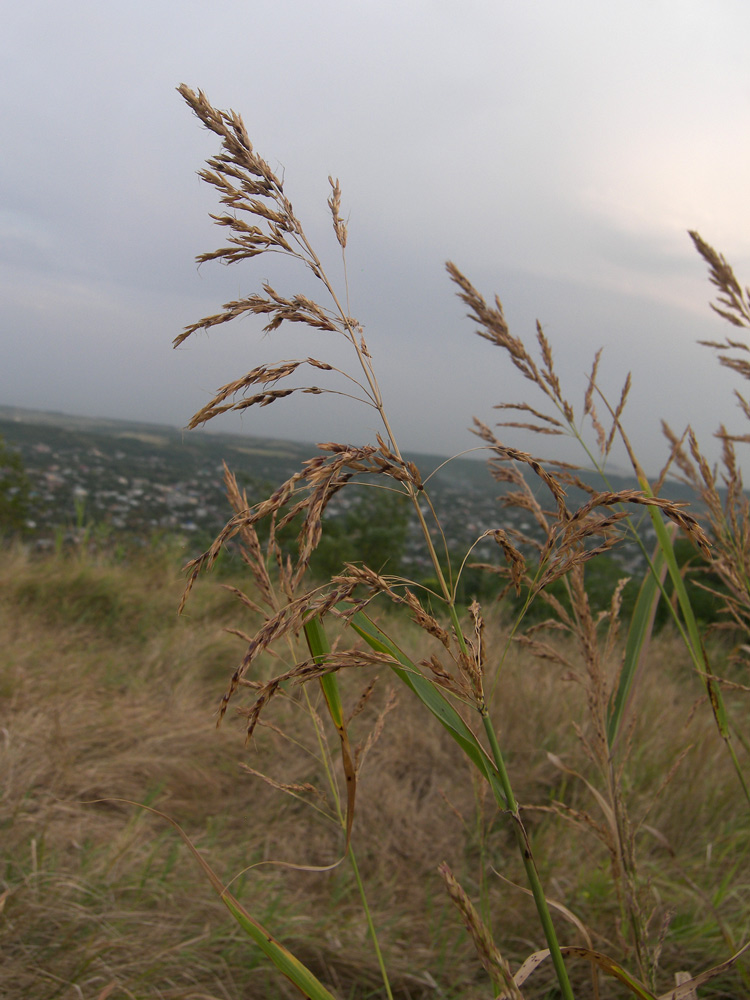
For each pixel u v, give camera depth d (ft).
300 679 2.74
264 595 4.37
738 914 7.18
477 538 2.91
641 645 4.68
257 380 2.79
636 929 4.53
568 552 2.88
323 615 2.66
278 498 2.42
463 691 2.86
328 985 6.52
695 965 6.56
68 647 14.65
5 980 5.77
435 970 6.81
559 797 10.00
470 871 8.64
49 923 6.44
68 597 17.58
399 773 11.04
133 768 10.05
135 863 7.75
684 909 7.28
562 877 7.88
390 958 6.88
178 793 9.86
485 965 2.51
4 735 9.93
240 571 19.58
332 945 6.89
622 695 4.64
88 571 18.95
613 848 4.62
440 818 9.64
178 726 11.39
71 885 6.80
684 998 3.23
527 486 4.75
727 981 6.28
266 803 9.80
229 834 9.13
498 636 14.52
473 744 3.07
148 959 6.26
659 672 15.07
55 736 9.79
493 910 7.65
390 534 22.79
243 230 3.08
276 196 3.19
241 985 6.35
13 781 8.83
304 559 2.43
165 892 7.28
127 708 11.82
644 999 3.15
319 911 7.79
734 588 5.04
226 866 8.06
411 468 2.74
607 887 7.36
